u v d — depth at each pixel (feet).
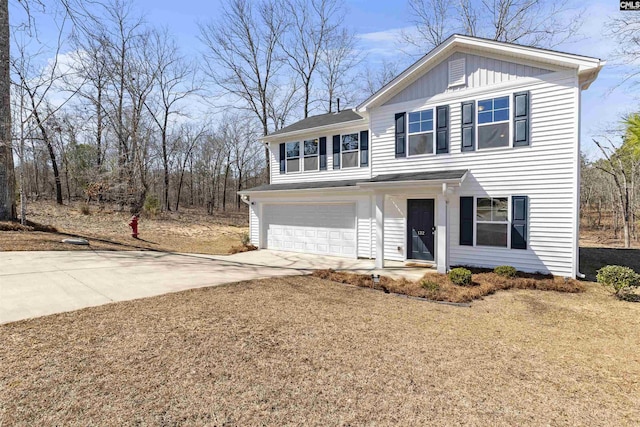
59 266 26.22
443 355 14.33
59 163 84.43
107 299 19.20
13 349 12.58
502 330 17.65
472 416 10.05
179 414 9.53
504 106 30.76
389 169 37.14
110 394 10.25
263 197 47.88
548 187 28.89
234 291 22.58
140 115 79.92
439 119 33.91
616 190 69.00
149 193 85.71
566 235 28.22
